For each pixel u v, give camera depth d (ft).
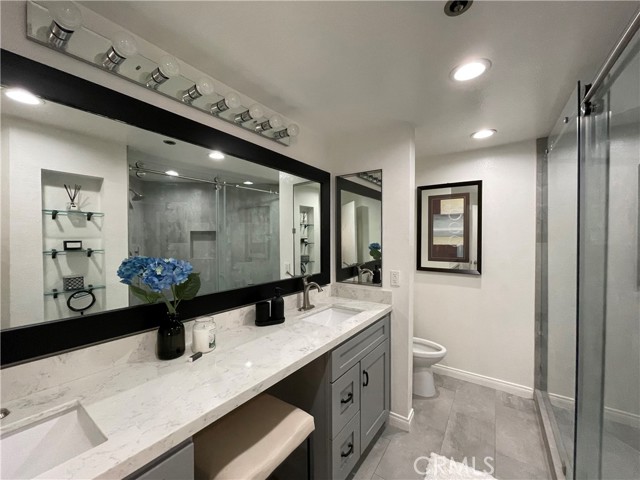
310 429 3.83
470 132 6.91
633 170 3.38
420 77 4.57
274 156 5.80
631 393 3.50
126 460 2.07
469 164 8.27
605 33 3.51
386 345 6.40
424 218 8.99
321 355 4.42
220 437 3.48
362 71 4.41
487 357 8.13
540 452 5.60
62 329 3.08
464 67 4.29
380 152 6.84
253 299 5.40
